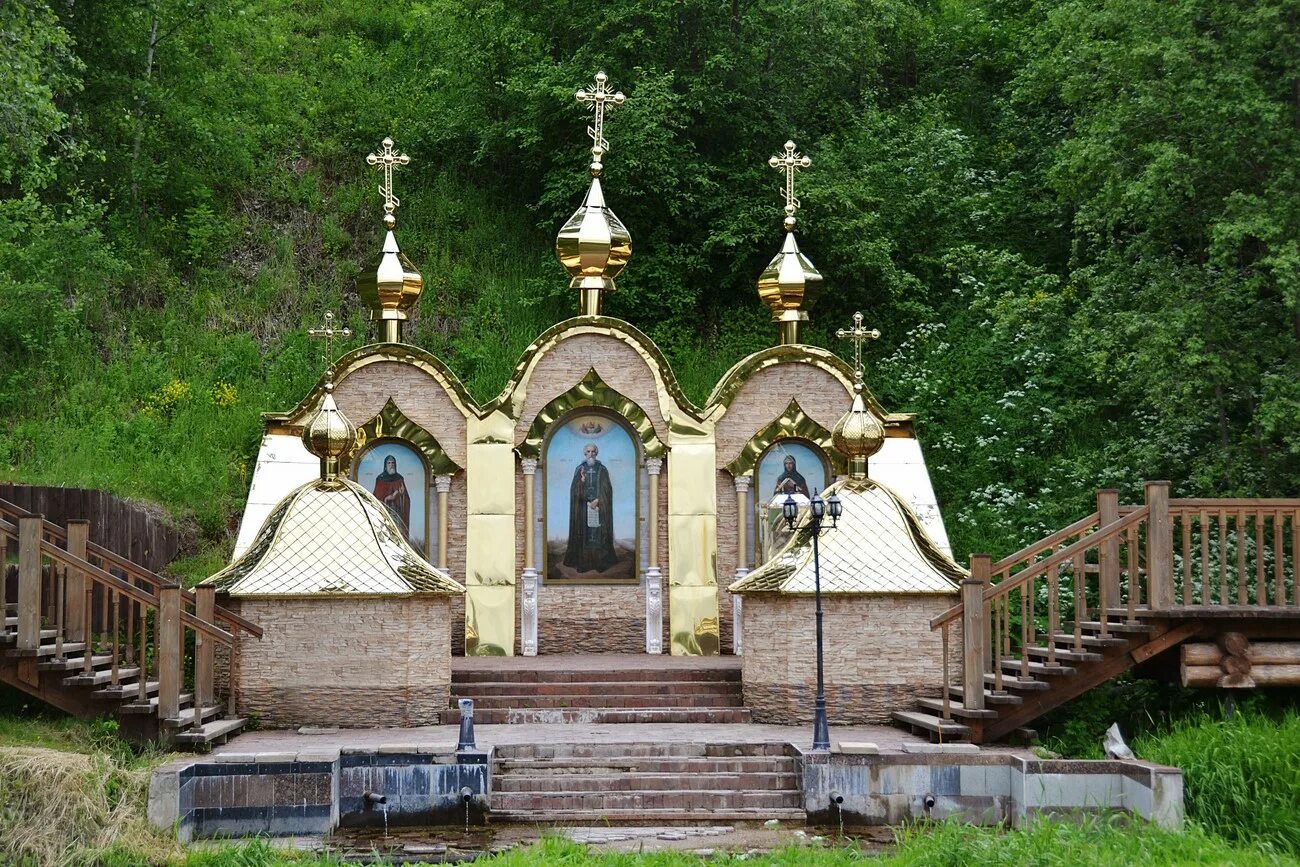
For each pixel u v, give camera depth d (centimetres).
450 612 2095
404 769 1667
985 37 4434
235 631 2005
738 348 3397
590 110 3519
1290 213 2269
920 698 2031
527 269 3628
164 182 3650
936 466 3011
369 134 4059
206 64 3838
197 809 1608
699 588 2531
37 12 2728
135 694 1769
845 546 2095
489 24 3834
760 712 2055
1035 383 3084
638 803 1688
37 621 1750
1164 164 2300
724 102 3631
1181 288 2409
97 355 3145
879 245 3419
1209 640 1905
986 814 1673
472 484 2528
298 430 2559
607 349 2584
